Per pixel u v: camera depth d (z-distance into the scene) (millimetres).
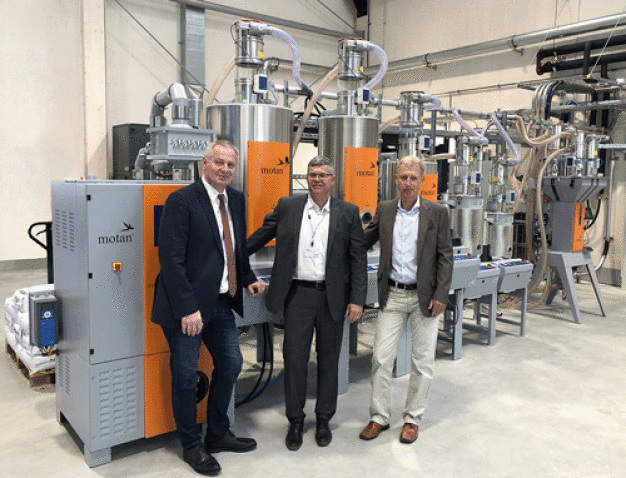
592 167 5137
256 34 2908
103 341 2244
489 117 5043
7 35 6465
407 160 2406
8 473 2234
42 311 2467
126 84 7488
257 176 2783
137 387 2357
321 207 2418
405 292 2479
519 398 3121
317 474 2260
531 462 2398
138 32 7508
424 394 2543
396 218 2488
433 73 8664
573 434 2676
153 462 2342
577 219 4988
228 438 2451
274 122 2824
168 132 2521
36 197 6828
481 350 4023
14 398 3006
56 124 6891
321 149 3367
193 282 2131
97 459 2305
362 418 2822
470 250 4520
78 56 6977
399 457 2416
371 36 9750
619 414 2920
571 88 5703
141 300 2322
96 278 2203
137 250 2289
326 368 2504
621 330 4609
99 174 7191
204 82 8070
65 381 2527
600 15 6555
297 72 3260
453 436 2633
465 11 8109
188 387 2203
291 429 2506
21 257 6777
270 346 2980
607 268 6715
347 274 2479
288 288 2396
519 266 4258
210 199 2170
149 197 2287
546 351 4016
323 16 9523
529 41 7066
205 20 8109
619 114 6543
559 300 5727
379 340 2551
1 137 6531
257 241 2541
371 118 3299
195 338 2193
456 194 4574
